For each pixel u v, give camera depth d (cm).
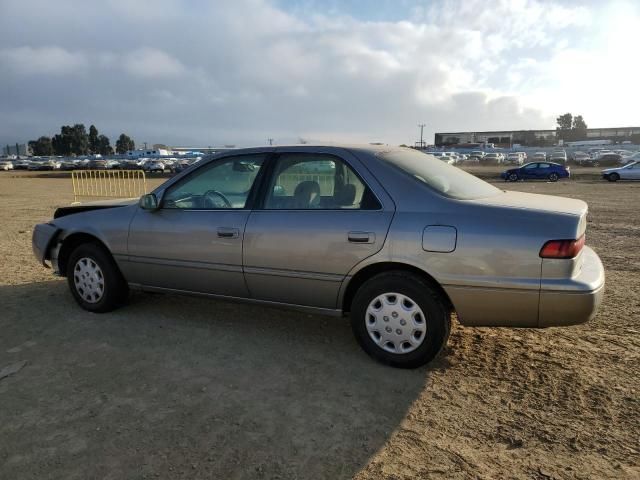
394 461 258
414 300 350
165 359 382
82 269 491
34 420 296
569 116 14162
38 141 16612
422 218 345
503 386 337
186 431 284
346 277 367
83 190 2342
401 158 392
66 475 246
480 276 329
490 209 337
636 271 654
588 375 351
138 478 244
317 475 247
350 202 372
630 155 6166
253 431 285
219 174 430
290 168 400
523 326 334
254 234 397
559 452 264
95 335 432
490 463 256
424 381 345
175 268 440
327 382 345
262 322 465
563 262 316
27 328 448
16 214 1393
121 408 309
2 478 244
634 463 254
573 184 3061
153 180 3438
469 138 12112
